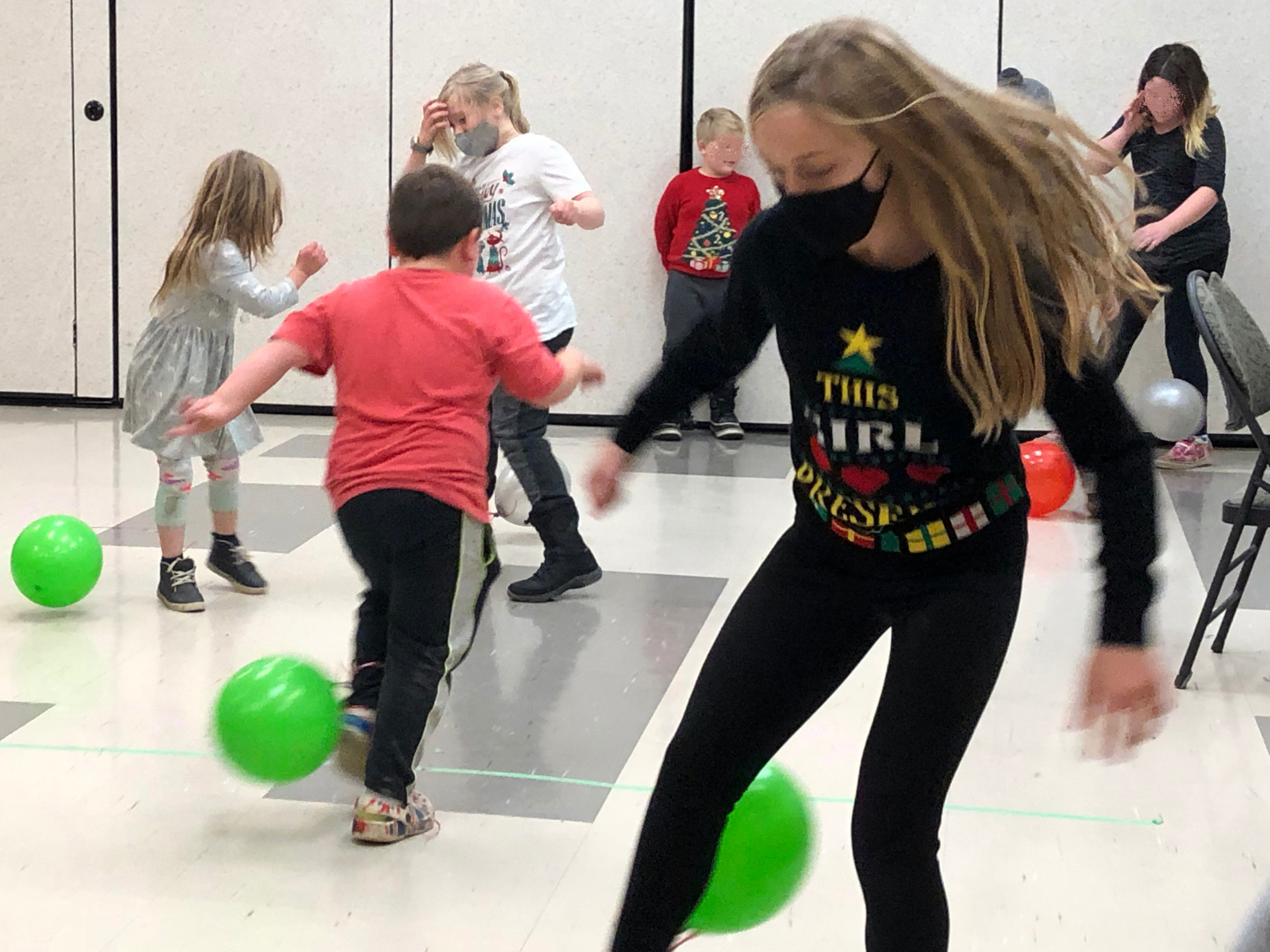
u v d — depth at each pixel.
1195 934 2.44
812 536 1.90
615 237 7.38
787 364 1.85
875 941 1.78
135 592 4.40
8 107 7.60
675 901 1.84
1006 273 1.62
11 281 7.75
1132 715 1.67
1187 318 6.42
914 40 7.07
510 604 4.31
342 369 2.79
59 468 6.17
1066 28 6.97
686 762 1.85
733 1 7.12
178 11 7.43
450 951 2.35
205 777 3.04
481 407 2.81
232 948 2.35
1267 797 3.00
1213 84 6.91
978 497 1.80
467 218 2.87
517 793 2.98
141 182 7.60
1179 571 4.71
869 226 1.66
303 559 4.79
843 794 2.99
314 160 7.48
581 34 7.23
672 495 5.84
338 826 2.82
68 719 3.35
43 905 2.48
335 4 7.34
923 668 1.78
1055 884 2.61
